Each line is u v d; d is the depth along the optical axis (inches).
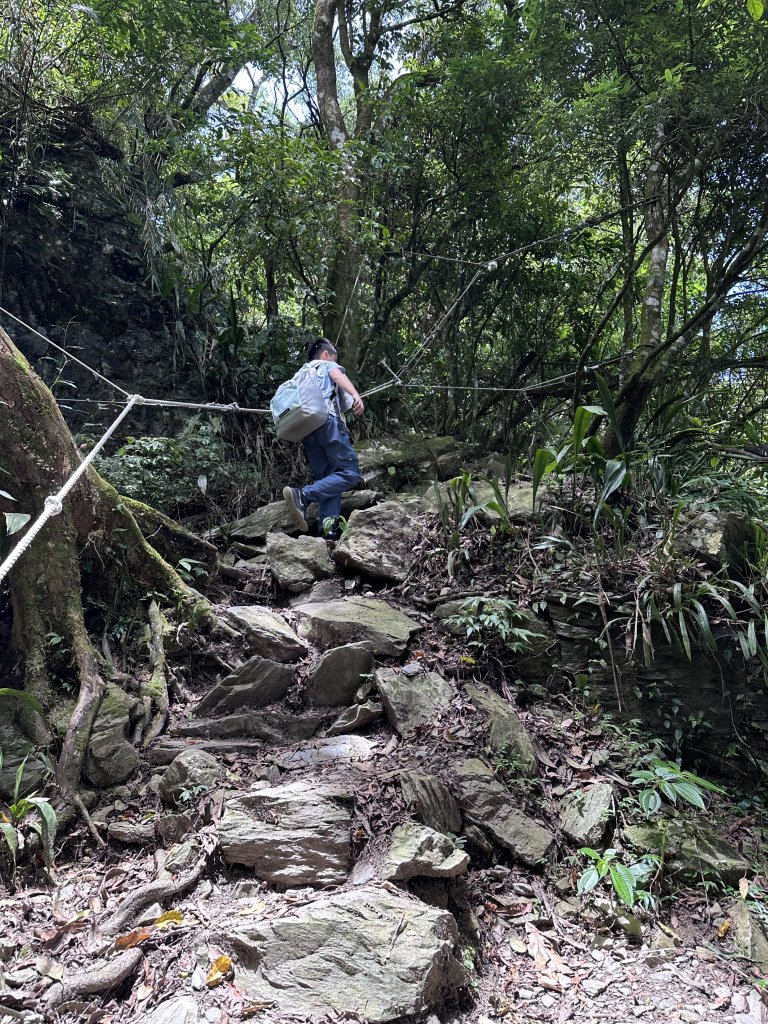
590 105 225.0
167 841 125.0
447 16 328.2
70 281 250.5
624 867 123.5
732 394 273.4
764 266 255.4
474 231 304.8
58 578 159.6
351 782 130.3
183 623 170.4
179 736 148.4
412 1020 95.2
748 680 163.8
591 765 148.4
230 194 273.7
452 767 136.6
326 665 157.4
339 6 319.0
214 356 259.9
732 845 141.9
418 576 186.7
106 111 278.7
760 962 118.6
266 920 103.3
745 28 206.7
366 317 302.2
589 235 308.3
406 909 106.3
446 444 255.8
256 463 241.8
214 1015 91.7
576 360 318.3
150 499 211.5
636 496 195.5
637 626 163.9
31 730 143.2
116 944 102.1
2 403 158.9
